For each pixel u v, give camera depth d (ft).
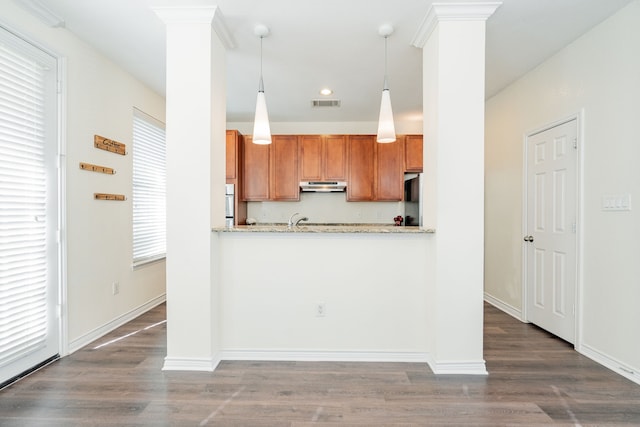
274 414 6.11
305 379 7.38
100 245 9.87
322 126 17.38
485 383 7.20
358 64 10.50
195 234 7.77
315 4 7.45
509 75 11.30
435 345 7.70
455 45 7.59
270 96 13.46
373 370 7.82
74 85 8.81
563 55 9.43
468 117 7.62
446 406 6.36
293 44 9.23
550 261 10.09
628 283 7.43
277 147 16.46
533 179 10.89
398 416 6.06
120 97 10.82
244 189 16.42
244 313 8.42
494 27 8.33
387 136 8.53
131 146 11.41
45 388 6.91
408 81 11.87
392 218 17.34
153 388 6.97
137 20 8.09
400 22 8.16
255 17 7.96
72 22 8.16
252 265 8.41
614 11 7.66
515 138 11.82
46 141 7.96
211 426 5.76
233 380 7.32
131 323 11.01
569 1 7.28
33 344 7.60
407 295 8.34
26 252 7.41
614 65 7.77
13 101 7.10
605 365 7.98
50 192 8.07
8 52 6.98
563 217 9.52
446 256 7.65
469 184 7.64
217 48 8.22
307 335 8.41
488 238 13.69
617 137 7.71
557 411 6.19
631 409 6.25
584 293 8.70
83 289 9.15
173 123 7.76
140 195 12.27
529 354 8.68
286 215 17.47
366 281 8.38
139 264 11.81
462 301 7.66
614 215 7.79
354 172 16.48
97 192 9.75
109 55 9.97
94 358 8.35
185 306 7.77
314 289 8.39
